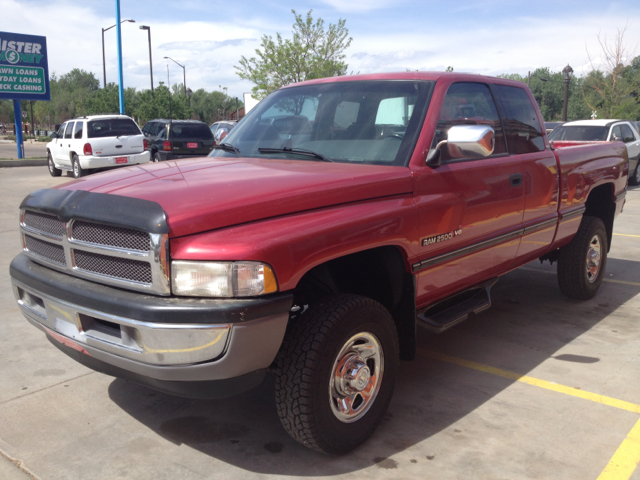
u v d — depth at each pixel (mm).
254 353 2393
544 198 4332
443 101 3457
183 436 3023
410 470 2721
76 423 3145
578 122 14266
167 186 2689
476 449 2904
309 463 2777
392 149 3268
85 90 81875
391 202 2990
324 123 3619
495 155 3885
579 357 4117
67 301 2639
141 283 2447
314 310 2699
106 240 2553
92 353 2627
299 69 21750
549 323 4859
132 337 2447
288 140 3646
